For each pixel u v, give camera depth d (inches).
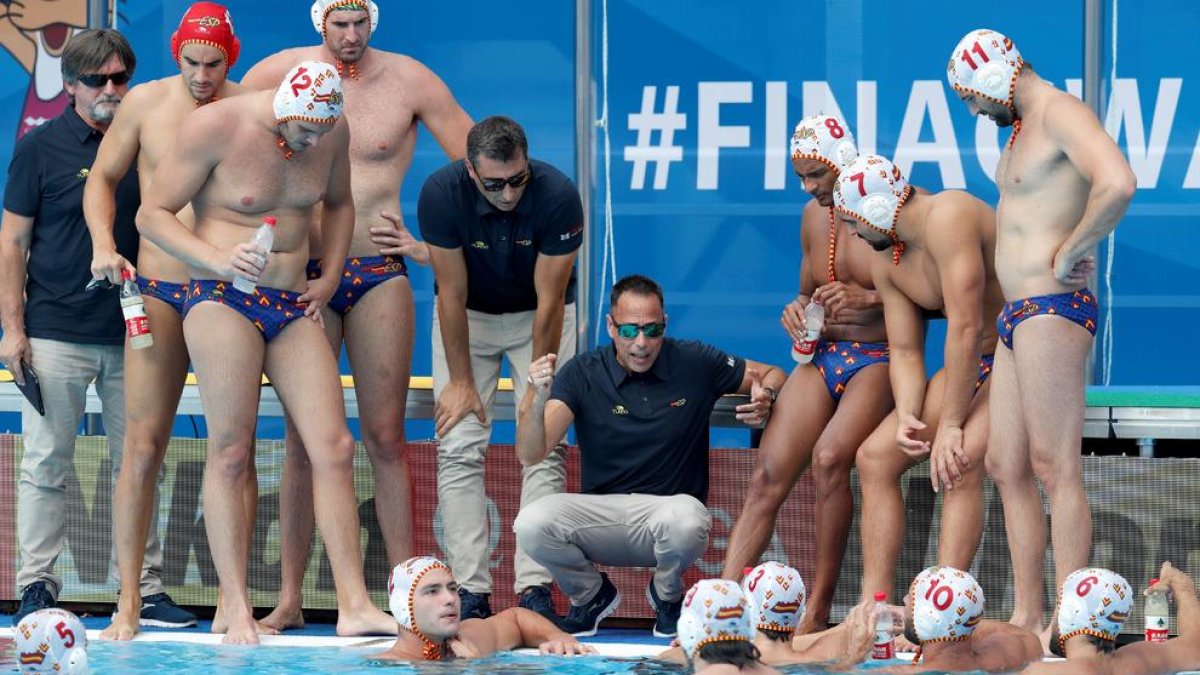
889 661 747.4
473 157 834.8
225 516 847.7
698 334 1227.9
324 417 848.9
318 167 836.0
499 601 961.5
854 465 925.2
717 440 1261.1
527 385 876.6
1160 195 1176.2
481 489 915.4
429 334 1236.5
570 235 883.4
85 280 909.2
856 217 827.4
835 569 878.4
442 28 1235.9
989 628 772.0
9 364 904.9
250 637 838.5
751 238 1217.4
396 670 755.4
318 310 853.8
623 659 790.5
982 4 1184.8
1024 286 770.8
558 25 1222.9
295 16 1241.4
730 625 645.3
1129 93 1176.8
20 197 907.4
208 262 814.5
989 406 820.0
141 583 927.0
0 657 772.6
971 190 1194.0
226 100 826.2
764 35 1208.8
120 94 903.1
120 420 933.2
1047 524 905.5
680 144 1219.9
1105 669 707.4
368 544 967.6
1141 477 899.4
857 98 1203.2
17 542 1002.1
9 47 1245.1
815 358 898.7
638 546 874.1
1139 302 1182.3
